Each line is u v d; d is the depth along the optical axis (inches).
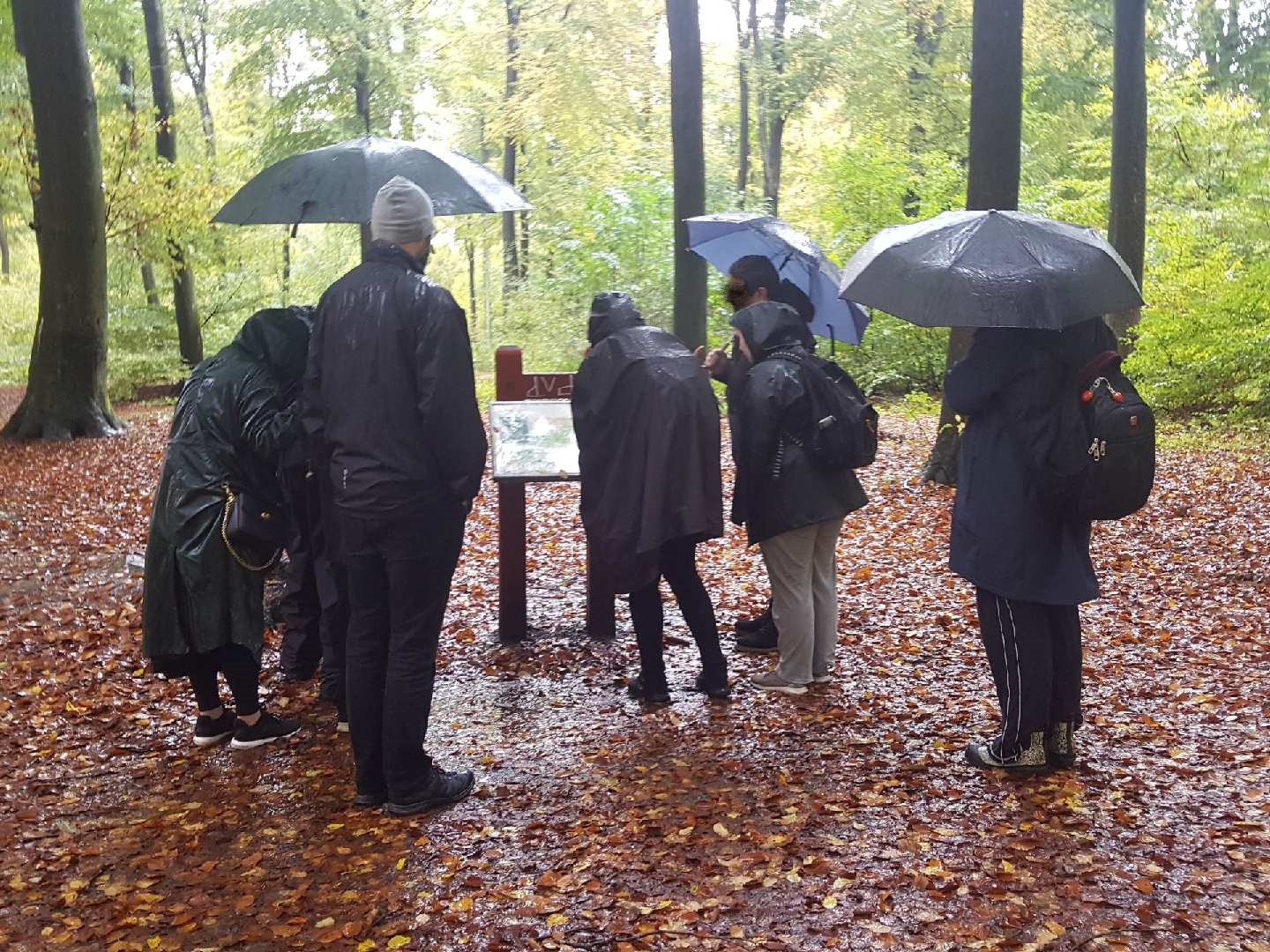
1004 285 133.4
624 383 170.4
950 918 116.6
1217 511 331.0
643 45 902.4
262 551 164.6
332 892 128.6
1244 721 169.0
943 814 140.9
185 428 162.1
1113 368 140.8
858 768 156.6
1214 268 507.8
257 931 121.0
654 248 662.5
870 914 118.1
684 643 219.9
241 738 172.7
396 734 145.5
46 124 551.8
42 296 569.0
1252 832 133.0
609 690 193.8
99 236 569.9
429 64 1044.5
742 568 278.4
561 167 898.1
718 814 143.1
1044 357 141.1
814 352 182.5
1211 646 207.3
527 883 128.1
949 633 221.0
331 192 162.4
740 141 956.6
